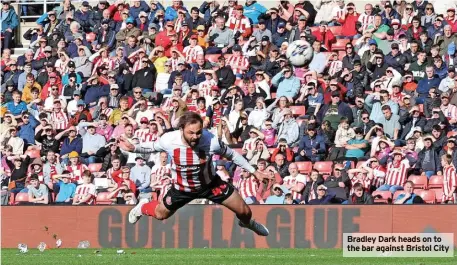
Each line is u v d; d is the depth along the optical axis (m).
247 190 41.66
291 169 41.84
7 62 57.91
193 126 19.30
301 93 49.50
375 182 42.06
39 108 54.06
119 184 43.59
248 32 55.28
